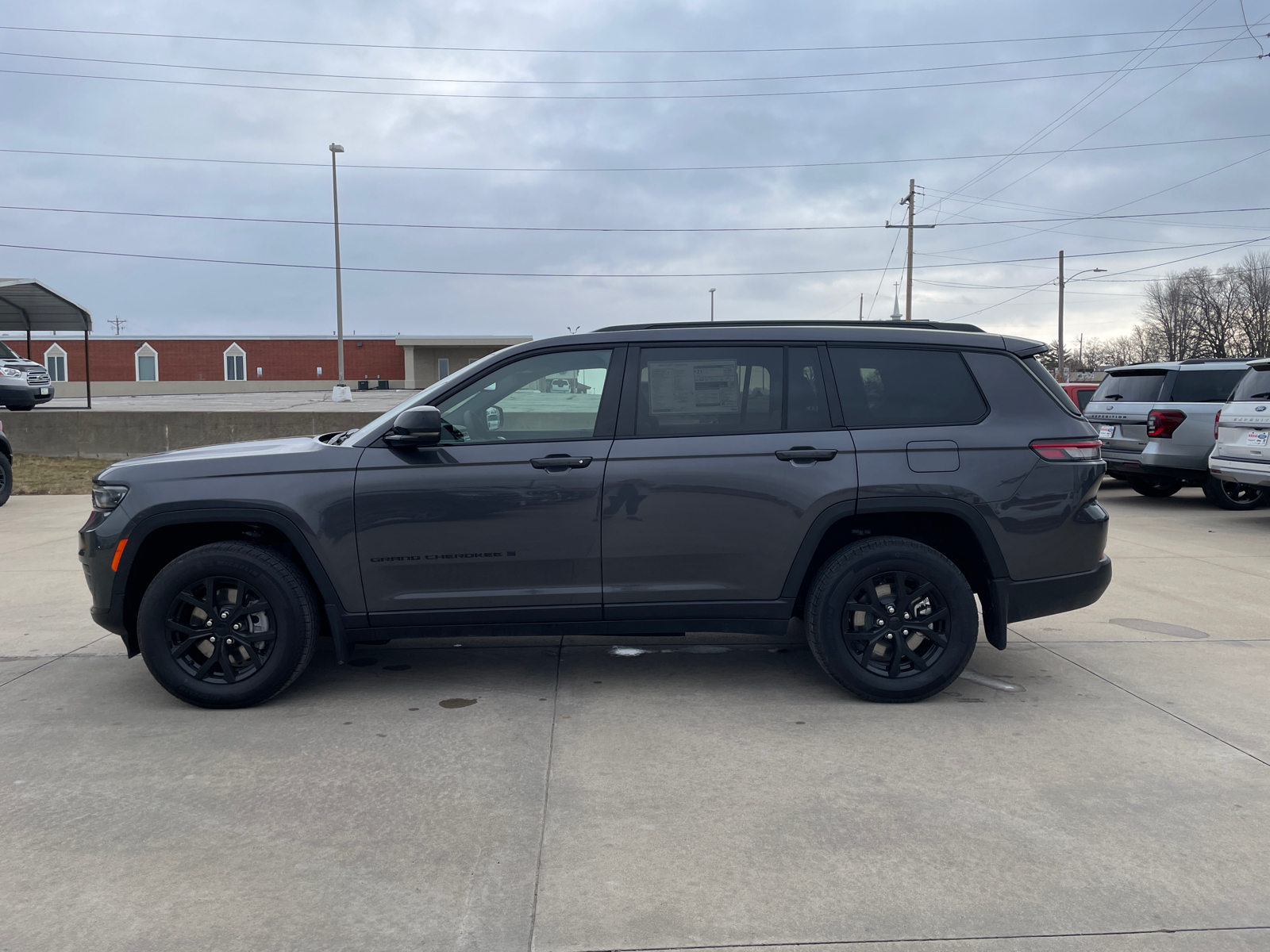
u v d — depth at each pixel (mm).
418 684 4562
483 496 4109
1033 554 4172
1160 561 7645
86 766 3531
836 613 4141
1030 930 2424
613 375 4230
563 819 3076
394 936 2408
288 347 57531
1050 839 2926
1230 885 2639
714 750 3686
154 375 56250
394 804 3195
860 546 4137
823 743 3746
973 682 4547
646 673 4750
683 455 4133
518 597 4176
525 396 4219
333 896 2602
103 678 4660
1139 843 2898
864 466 4125
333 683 4574
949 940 2379
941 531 4379
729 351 4250
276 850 2863
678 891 2621
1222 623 5672
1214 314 71938
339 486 4102
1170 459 10727
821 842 2908
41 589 6672
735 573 4176
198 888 2643
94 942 2367
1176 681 4547
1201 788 3301
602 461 4129
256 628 4160
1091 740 3768
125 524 4098
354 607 4168
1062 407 4297
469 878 2695
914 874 2707
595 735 3848
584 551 4148
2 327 23891
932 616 4172
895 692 4180
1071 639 5316
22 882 2670
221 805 3182
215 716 4090
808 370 4238
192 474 4137
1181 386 10844
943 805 3168
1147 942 2367
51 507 11398
